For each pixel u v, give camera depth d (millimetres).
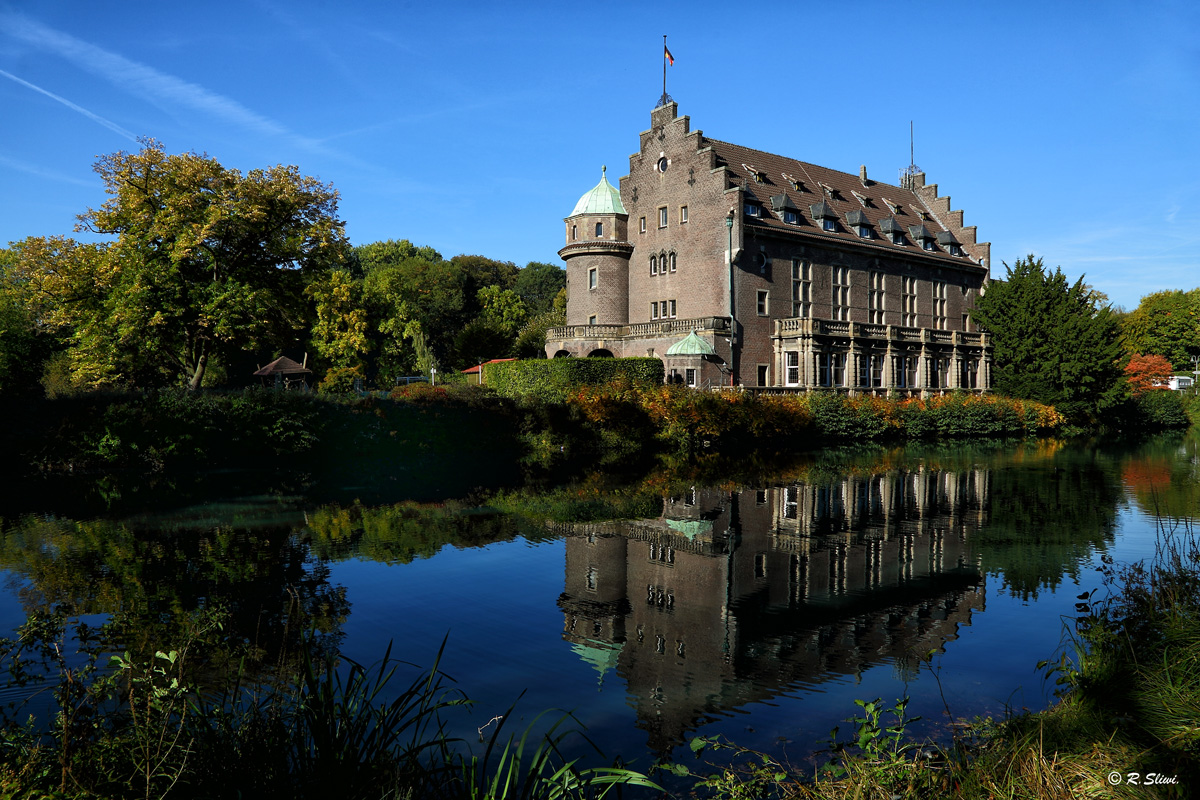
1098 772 4570
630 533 15172
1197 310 88438
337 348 64875
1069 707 5859
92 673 6902
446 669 7812
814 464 29172
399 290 75438
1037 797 4379
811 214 49188
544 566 12344
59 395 26484
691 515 17297
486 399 33000
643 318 49281
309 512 17703
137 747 4512
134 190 31859
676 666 7953
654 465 29016
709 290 44688
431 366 65375
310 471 26734
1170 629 6844
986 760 4965
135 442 26453
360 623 9289
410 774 4539
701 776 5602
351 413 30172
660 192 48000
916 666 7895
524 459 30906
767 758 5711
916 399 45281
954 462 29812
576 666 7945
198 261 33125
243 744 4516
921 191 62188
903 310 53656
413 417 31125
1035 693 7102
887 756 5324
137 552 13117
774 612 9891
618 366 38125
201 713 4719
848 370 46500
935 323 55906
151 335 32656
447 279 87875
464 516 17203
